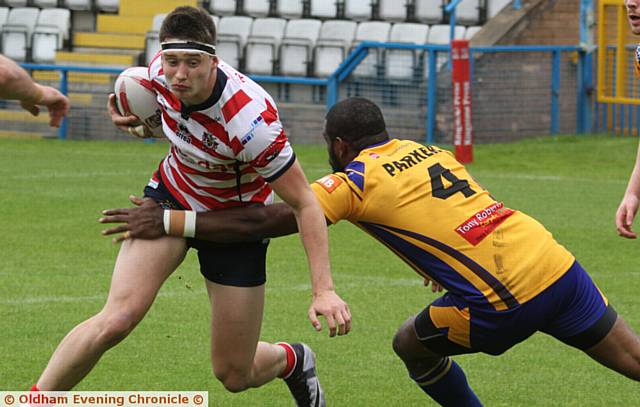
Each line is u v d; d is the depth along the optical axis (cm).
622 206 1572
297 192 1344
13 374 1769
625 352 1385
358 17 5884
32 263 2658
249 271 1445
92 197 3638
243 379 1500
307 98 5466
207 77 1300
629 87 5244
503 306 1339
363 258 2798
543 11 5331
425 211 1366
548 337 2091
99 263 2672
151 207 1405
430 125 5084
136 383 1747
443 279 1364
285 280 2520
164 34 1288
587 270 2653
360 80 5228
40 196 3644
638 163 1572
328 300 1306
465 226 1359
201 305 2270
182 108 1348
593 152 4794
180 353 1923
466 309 1358
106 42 6131
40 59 6097
